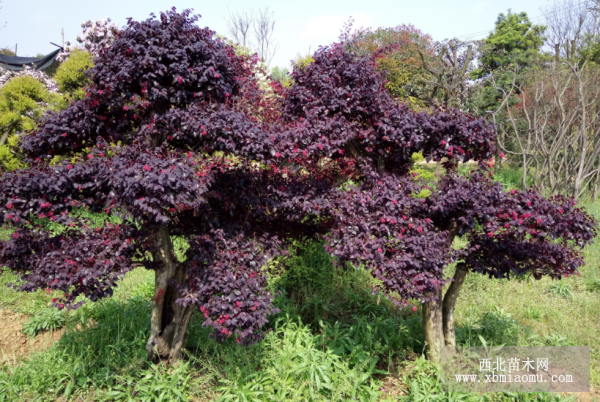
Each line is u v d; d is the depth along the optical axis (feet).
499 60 56.65
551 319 14.58
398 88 43.09
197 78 8.95
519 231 8.63
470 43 46.06
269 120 11.04
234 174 10.68
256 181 10.82
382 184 9.65
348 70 10.39
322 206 10.50
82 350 10.83
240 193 10.34
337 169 12.88
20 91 24.54
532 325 14.17
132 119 9.46
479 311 14.67
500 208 9.20
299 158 10.43
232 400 9.48
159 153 8.80
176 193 7.57
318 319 13.57
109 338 11.80
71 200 8.23
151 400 9.61
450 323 11.37
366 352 11.29
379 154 10.94
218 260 9.21
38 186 7.84
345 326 13.43
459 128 9.59
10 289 14.87
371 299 14.83
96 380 10.17
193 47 8.75
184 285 9.57
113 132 9.43
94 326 12.18
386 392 10.46
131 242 9.23
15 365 10.87
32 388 9.73
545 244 9.89
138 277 16.57
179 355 10.70
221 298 8.65
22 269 9.57
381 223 8.96
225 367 10.26
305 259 16.42
